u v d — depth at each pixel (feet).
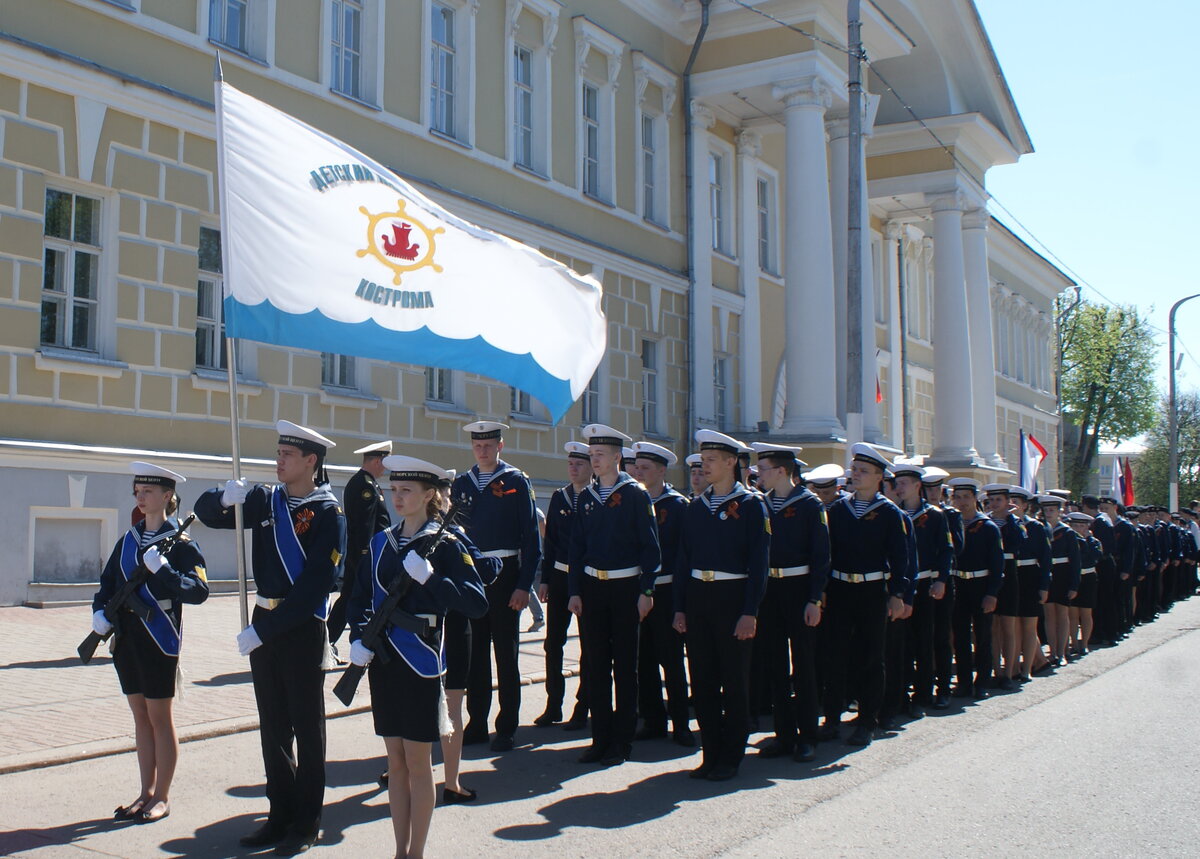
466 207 61.93
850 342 53.88
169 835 20.21
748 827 21.50
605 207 74.38
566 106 71.87
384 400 56.70
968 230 112.37
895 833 21.30
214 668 33.81
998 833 21.42
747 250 89.30
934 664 36.88
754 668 33.83
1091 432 215.72
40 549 42.47
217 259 49.73
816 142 78.23
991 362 112.27
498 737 28.48
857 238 54.13
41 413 42.45
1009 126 113.50
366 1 57.88
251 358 50.21
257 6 52.21
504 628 28.66
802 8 78.23
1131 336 211.82
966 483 39.27
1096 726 32.55
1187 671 45.01
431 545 18.83
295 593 19.40
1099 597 55.26
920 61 104.06
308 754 19.79
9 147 41.86
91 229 45.09
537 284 30.37
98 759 24.77
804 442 75.51
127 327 45.37
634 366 76.23
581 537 28.12
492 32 65.87
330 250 25.38
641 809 22.80
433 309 27.25
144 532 21.70
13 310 41.75
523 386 29.55
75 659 33.40
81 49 44.50
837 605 31.04
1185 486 254.47
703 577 26.22
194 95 48.62
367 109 56.75
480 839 20.58
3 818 20.83
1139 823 22.25
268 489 20.47
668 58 81.82
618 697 27.58
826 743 30.30
